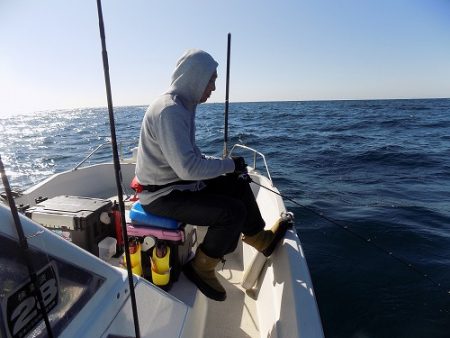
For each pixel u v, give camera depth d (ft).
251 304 7.65
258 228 7.32
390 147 47.09
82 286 3.25
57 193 11.42
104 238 6.56
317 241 16.74
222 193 6.88
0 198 6.49
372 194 25.31
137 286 4.11
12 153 54.65
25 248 2.49
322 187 27.45
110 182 13.57
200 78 5.83
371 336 10.73
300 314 5.21
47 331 2.66
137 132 71.61
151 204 6.15
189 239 7.04
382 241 16.90
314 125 89.25
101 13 2.77
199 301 6.42
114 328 3.56
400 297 12.42
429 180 29.55
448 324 11.10
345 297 12.45
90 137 75.51
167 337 4.61
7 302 2.46
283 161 39.11
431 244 16.63
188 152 5.45
